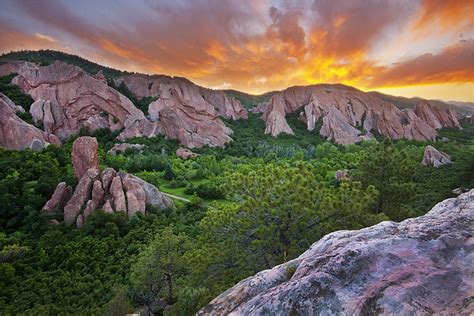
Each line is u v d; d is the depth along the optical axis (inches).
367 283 134.9
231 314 152.8
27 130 3041.3
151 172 2780.5
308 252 197.9
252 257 531.2
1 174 1991.9
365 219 537.6
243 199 605.6
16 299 903.7
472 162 1382.9
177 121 4350.4
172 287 919.7
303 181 545.0
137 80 5718.5
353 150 4099.4
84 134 3833.7
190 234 1370.6
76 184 1840.6
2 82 4033.0
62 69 4286.4
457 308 110.0
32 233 1453.0
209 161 3159.5
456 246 143.8
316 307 131.8
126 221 1553.9
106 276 1042.7
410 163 862.5
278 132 5610.2
